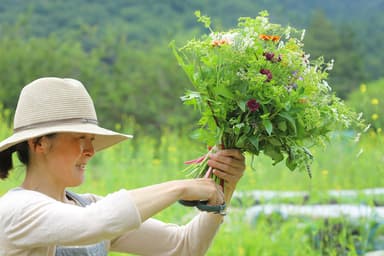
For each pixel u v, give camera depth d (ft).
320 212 24.88
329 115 12.15
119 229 10.43
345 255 22.20
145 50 112.57
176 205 26.55
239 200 26.96
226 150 12.16
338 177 31.78
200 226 12.66
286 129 11.98
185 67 12.19
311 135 12.07
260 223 24.75
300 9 177.68
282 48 12.05
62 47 93.25
